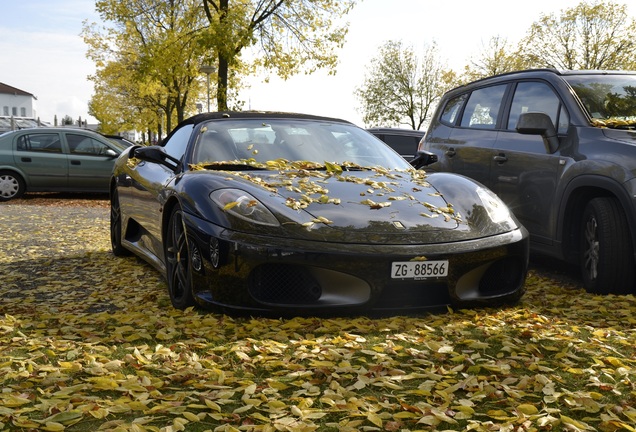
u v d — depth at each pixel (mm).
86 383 2562
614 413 2332
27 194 14633
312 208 3576
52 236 7520
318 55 19844
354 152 4676
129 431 2109
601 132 4629
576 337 3328
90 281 4984
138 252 5277
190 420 2230
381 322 3385
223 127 4633
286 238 3340
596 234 4500
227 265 3391
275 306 3361
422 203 3799
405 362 2869
